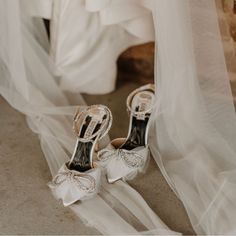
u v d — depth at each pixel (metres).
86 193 1.03
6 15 1.13
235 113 1.08
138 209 1.02
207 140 1.09
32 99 1.28
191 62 1.03
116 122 1.32
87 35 1.30
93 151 1.09
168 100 1.07
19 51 1.19
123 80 1.48
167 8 0.97
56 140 1.20
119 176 1.08
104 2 1.14
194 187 1.05
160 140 1.13
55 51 1.32
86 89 1.41
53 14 1.26
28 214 1.03
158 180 1.13
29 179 1.12
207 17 0.99
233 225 0.95
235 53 1.07
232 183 1.03
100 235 0.98
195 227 0.98
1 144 1.23
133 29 1.27
